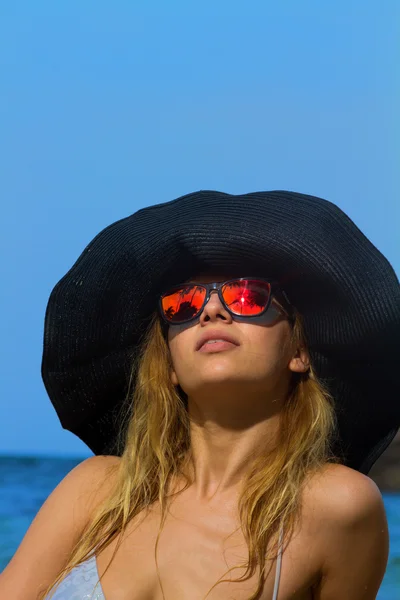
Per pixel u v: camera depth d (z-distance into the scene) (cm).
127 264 305
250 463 281
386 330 285
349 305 286
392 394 298
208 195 306
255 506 267
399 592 1090
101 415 328
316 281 287
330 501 268
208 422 283
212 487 280
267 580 256
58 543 282
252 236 284
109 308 310
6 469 2747
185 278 304
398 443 1786
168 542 265
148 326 316
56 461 2752
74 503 288
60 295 307
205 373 272
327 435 303
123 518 275
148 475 287
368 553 272
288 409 293
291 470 274
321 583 271
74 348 310
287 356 287
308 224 285
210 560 259
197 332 277
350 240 286
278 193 294
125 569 263
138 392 310
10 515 1761
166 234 295
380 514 274
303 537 264
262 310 276
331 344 294
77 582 263
